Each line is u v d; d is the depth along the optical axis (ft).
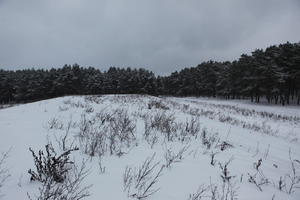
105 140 16.49
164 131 20.94
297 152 23.48
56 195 8.44
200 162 13.93
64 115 29.81
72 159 12.64
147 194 9.45
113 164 12.35
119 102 53.21
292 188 12.19
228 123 38.27
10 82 266.36
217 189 10.60
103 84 256.32
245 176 12.84
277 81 146.61
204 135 20.18
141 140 17.46
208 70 255.09
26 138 16.34
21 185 9.52
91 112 33.35
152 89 239.09
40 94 240.94
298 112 112.47
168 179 11.09
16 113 33.42
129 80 241.76
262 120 62.28
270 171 14.49
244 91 177.78
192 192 10.05
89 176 10.71
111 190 9.46
